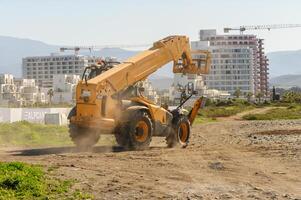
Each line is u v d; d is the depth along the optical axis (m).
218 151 21.59
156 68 23.67
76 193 11.95
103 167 16.23
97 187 12.85
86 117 21.02
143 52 23.73
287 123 46.47
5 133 29.33
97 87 20.92
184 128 24.38
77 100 21.36
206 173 15.37
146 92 24.69
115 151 21.45
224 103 130.25
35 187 12.18
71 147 23.45
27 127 33.47
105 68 22.59
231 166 16.86
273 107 110.12
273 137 29.08
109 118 21.19
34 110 47.50
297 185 13.41
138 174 15.02
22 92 186.25
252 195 12.02
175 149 22.52
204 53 25.70
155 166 16.72
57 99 189.62
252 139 28.38
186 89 25.16
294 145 23.56
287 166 16.80
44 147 23.80
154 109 22.64
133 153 20.39
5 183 12.34
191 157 19.28
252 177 14.66
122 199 11.57
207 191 12.54
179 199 11.58
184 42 25.11
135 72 22.56
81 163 17.02
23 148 23.25
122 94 22.09
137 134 21.67
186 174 15.14
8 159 18.06
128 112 21.36
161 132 23.02
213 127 44.41
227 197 11.81
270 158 18.94
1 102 169.00
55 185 12.77
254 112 89.56
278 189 12.84
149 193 12.23
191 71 25.64
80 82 21.39
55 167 15.83
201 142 27.19
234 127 43.38
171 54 24.39
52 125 39.28
